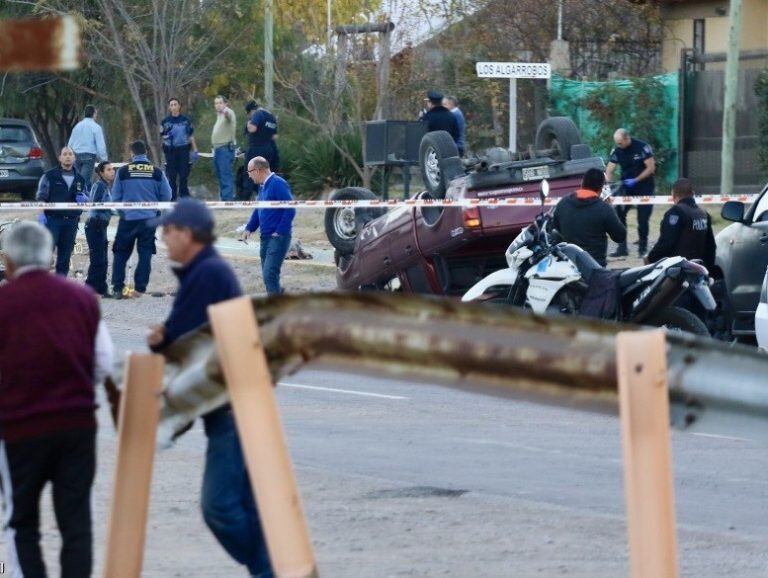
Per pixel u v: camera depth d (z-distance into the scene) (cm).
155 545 2000
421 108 8256
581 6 9075
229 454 1636
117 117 10350
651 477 1185
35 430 1555
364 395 3447
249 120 7488
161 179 5441
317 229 7300
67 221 5459
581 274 3612
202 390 1502
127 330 4488
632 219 7038
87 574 1597
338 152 8019
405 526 2119
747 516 2203
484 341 1304
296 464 2589
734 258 3991
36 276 1578
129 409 1439
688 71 8031
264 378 1311
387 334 1333
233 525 1638
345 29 8119
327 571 1870
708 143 7950
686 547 2002
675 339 1275
